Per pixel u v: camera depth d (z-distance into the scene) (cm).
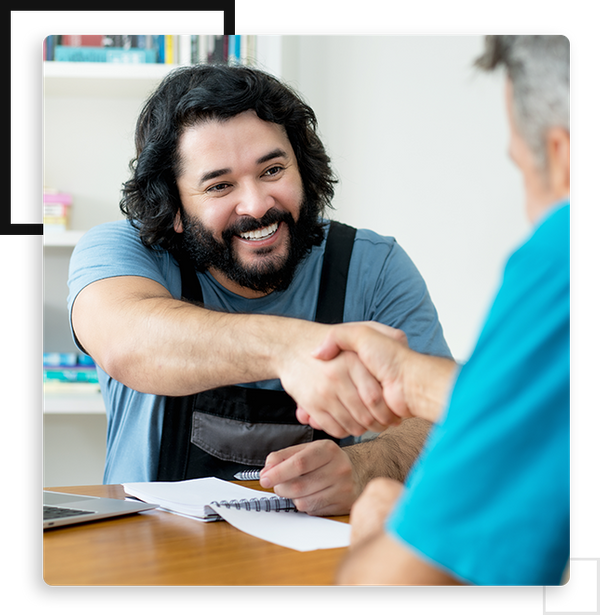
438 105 211
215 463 128
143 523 77
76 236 214
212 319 91
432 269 219
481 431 39
